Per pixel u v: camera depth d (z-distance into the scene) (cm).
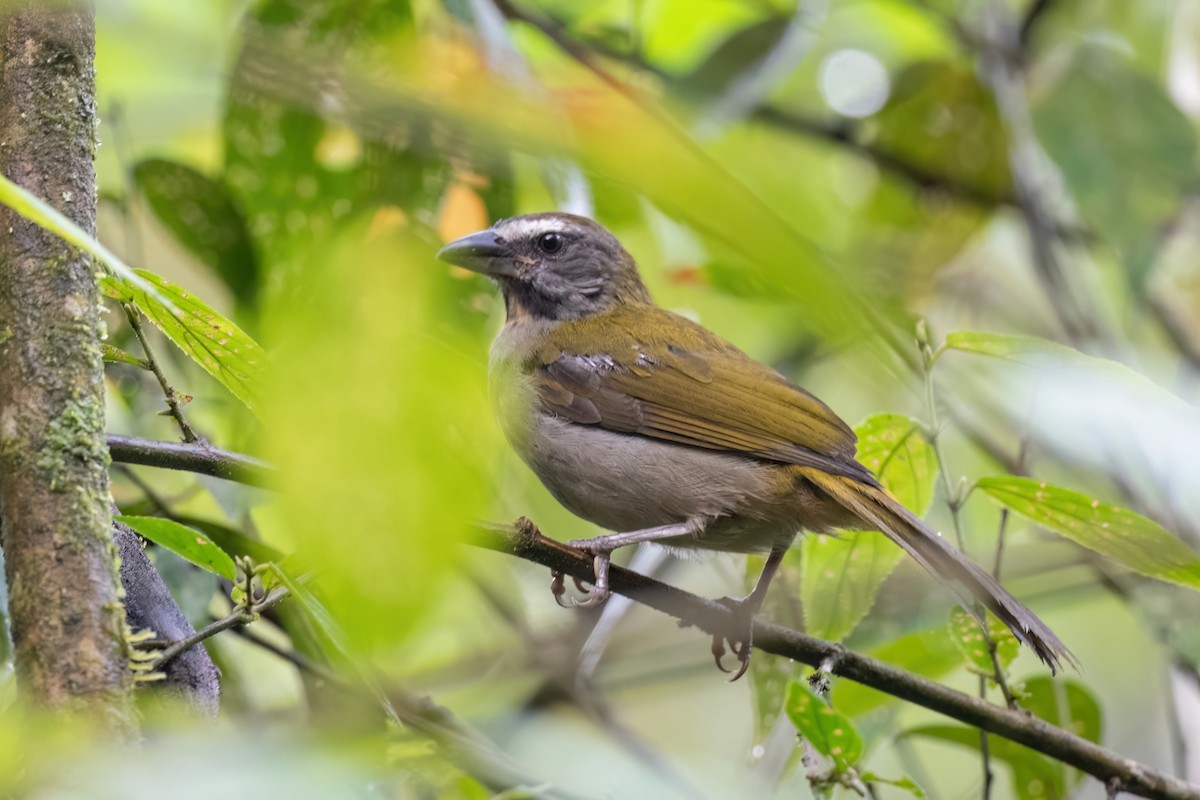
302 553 281
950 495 862
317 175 947
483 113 375
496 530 830
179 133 1215
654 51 1426
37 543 484
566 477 1030
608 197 955
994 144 1434
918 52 1570
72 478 496
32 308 514
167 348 1039
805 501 957
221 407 976
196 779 285
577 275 1126
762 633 885
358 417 280
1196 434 616
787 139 1478
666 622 1522
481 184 873
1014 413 1005
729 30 1378
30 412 500
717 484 977
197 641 605
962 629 905
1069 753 879
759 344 1416
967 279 1630
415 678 1204
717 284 1071
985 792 878
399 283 338
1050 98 1202
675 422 1007
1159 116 1189
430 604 269
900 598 1197
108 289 597
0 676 600
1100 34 1280
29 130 538
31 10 539
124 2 951
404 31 826
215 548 614
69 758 352
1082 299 1448
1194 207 1382
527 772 848
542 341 1078
